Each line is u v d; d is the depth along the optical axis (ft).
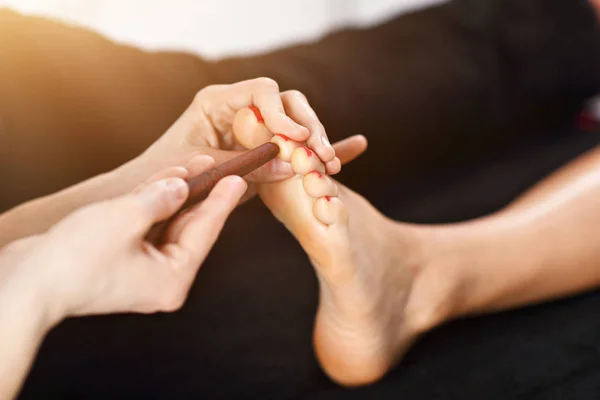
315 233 2.47
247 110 2.45
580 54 4.99
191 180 2.20
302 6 5.09
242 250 3.29
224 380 2.70
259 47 4.92
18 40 2.97
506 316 2.95
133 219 2.06
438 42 4.33
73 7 3.84
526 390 2.62
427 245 2.80
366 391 2.67
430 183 3.98
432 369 2.72
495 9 4.75
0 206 2.88
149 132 3.13
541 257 2.91
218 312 2.95
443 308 2.79
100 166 3.06
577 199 3.03
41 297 2.01
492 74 4.47
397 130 3.81
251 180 2.49
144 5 4.20
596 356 2.73
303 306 2.99
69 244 2.03
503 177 4.05
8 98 2.90
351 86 3.72
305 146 2.44
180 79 3.28
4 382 1.99
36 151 2.93
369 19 5.70
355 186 3.68
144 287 2.12
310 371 2.74
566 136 4.87
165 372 2.72
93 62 3.10
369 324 2.64
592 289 3.05
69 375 2.72
